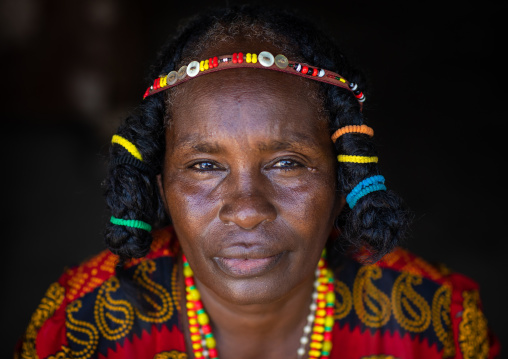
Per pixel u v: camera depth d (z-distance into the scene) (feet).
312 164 4.63
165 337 5.57
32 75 17.71
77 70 17.80
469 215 15.56
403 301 5.88
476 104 20.20
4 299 12.52
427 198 16.19
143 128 4.93
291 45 4.81
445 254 14.30
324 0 24.38
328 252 5.83
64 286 5.59
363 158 4.72
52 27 17.34
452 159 17.79
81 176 16.75
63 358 5.33
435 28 23.32
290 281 4.73
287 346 5.73
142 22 19.04
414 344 5.82
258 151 4.46
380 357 5.84
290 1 24.18
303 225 4.63
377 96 20.67
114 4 17.54
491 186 16.67
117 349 5.50
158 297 5.63
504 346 12.02
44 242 14.34
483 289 13.34
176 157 4.69
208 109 4.46
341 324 5.84
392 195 4.80
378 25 23.62
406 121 19.53
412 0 24.18
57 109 18.06
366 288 5.90
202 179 4.66
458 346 5.84
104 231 5.12
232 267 4.62
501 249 14.46
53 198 15.87
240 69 4.52
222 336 5.63
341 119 4.76
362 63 22.12
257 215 4.40
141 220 4.99
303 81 4.62
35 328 5.41
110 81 17.93
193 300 5.53
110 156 5.09
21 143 17.66
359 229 4.87
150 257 5.74
